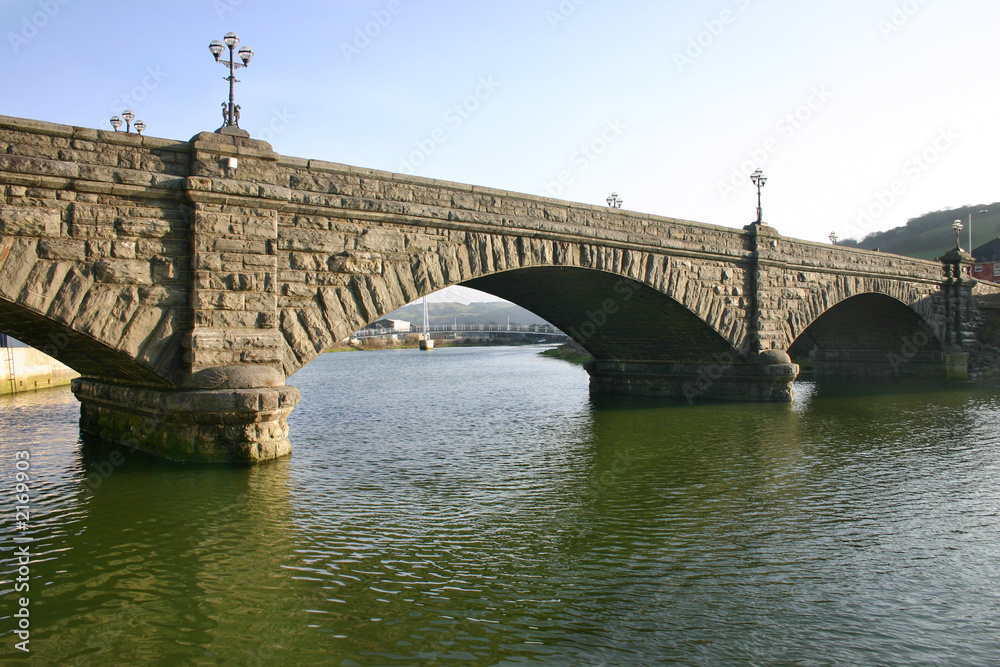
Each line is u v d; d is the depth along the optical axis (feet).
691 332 115.44
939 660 31.42
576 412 110.93
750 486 61.41
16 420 96.63
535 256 83.76
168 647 32.07
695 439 84.79
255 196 61.87
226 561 42.47
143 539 45.85
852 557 44.16
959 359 154.20
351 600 37.32
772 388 116.78
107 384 77.00
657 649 32.32
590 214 91.76
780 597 38.17
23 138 53.67
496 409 115.96
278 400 61.41
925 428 92.22
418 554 44.29
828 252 131.13
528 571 41.65
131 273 57.67
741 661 31.27
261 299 62.59
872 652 32.14
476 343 582.35
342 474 64.59
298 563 42.34
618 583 39.96
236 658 31.14
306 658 31.19
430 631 33.91
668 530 49.39
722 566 42.65
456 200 77.46
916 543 46.80
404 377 200.03
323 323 67.00
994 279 272.10
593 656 31.63
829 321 170.50
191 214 59.93
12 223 52.24
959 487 60.95
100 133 56.59
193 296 59.67
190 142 60.75
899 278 146.51
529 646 32.50
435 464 70.18
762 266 116.78
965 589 39.29
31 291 53.16
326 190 67.82
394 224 71.56
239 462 62.69
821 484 62.03
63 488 57.26
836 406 115.75
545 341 594.65
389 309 71.20
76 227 55.21
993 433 88.07
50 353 74.74
